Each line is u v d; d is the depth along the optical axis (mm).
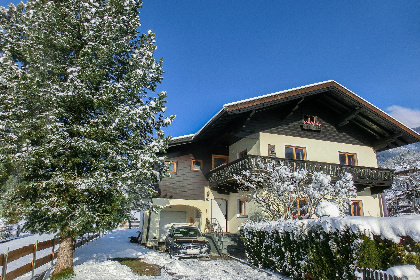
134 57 9625
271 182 11828
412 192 26734
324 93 16562
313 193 11094
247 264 11203
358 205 17031
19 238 18547
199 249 12672
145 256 12695
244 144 17250
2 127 7543
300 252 8078
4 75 7953
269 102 14469
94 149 8211
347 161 17641
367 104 16141
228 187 17672
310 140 16781
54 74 8602
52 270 9414
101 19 9258
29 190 7516
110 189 8258
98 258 11867
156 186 17156
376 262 5695
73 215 7895
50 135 7582
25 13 8805
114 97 8883
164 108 9633
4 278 6500
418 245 5059
